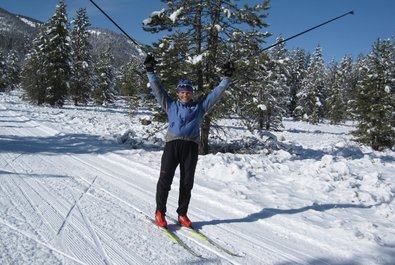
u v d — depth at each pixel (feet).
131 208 16.71
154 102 35.78
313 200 20.45
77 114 82.79
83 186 19.72
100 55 159.53
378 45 73.77
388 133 69.26
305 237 14.88
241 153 39.78
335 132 119.65
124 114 104.73
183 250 12.78
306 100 172.14
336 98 177.58
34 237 12.47
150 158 29.40
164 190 14.57
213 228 15.30
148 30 34.04
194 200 19.02
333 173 27.37
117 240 13.03
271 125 102.58
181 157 14.51
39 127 46.03
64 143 34.60
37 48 116.47
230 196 19.60
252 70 33.71
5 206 15.15
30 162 24.68
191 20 33.83
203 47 34.50
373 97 71.00
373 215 18.44
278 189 22.43
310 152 45.32
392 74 72.49
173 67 33.81
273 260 12.73
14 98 139.13
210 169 25.23
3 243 11.64
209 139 45.47
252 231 15.30
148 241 13.23
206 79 34.06
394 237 15.24
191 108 14.55
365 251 13.74
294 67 195.62
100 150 31.65
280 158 36.68
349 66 238.89
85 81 134.51
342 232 15.23
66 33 114.52
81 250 11.95
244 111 37.40
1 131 39.73
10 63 217.97
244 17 33.14
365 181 26.71
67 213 15.23
